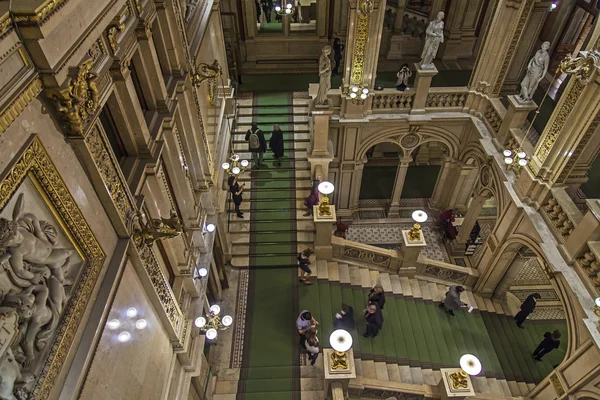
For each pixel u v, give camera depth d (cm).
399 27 1622
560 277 835
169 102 556
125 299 405
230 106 1202
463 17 1581
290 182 1270
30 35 233
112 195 367
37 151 261
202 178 743
